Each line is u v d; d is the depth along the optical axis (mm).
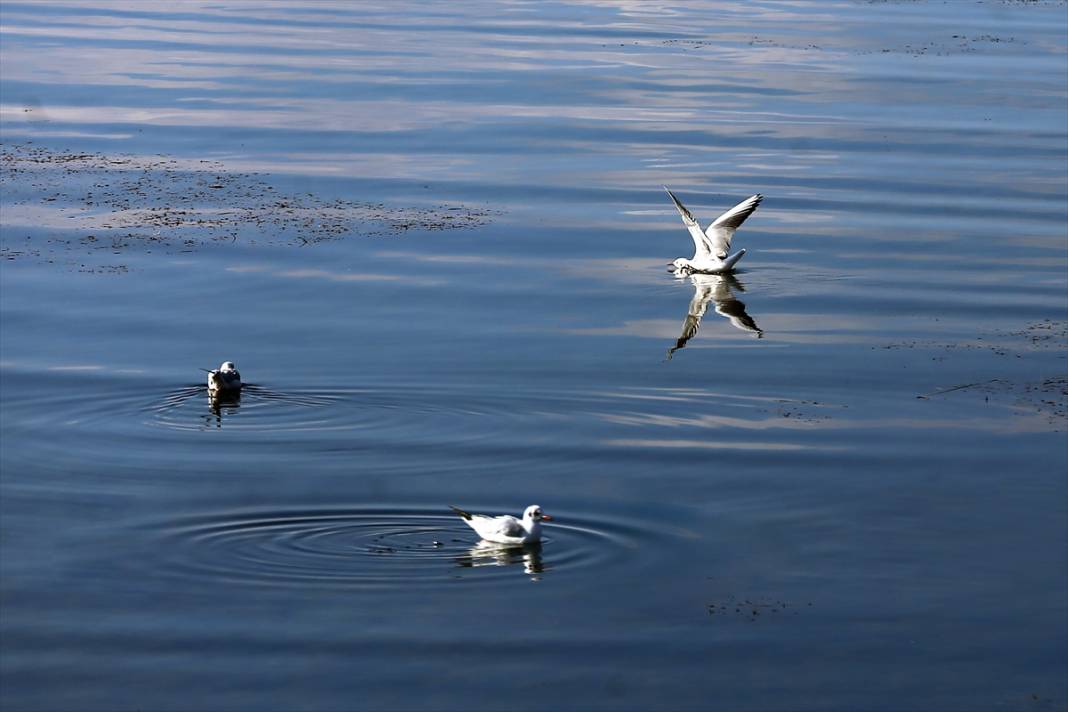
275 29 96312
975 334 40500
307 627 23953
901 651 23484
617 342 39531
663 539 27328
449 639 23656
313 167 59781
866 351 38969
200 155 61406
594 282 45594
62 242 48156
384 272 45750
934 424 33500
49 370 36219
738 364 37812
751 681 22578
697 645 23594
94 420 33125
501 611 24516
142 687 22328
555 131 67312
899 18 106875
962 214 54031
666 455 31469
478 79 79562
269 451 31438
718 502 29047
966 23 104500
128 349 38031
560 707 21828
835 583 25688
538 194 56438
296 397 34719
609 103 73875
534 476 30250
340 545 26938
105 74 78750
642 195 56625
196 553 26531
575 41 93562
